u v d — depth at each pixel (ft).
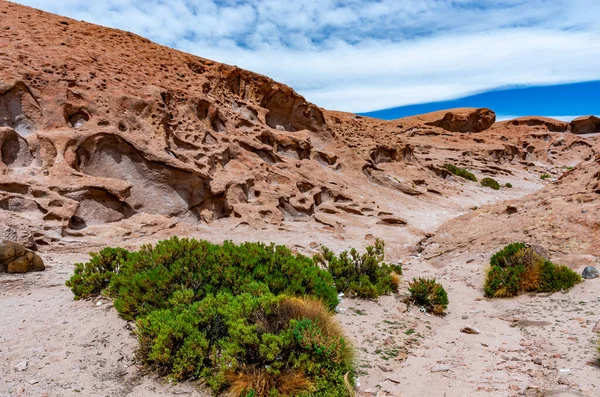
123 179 48.70
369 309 27.68
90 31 72.38
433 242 55.52
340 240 53.06
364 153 95.91
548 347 20.80
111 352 17.76
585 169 65.31
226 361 15.52
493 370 18.39
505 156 176.24
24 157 44.32
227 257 23.25
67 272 30.32
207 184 53.67
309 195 67.26
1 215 35.06
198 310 17.76
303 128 93.04
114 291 23.21
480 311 29.04
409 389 16.69
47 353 17.31
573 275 31.24
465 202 90.43
